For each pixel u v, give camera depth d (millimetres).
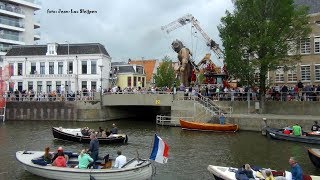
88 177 15781
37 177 16859
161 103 39188
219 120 33750
